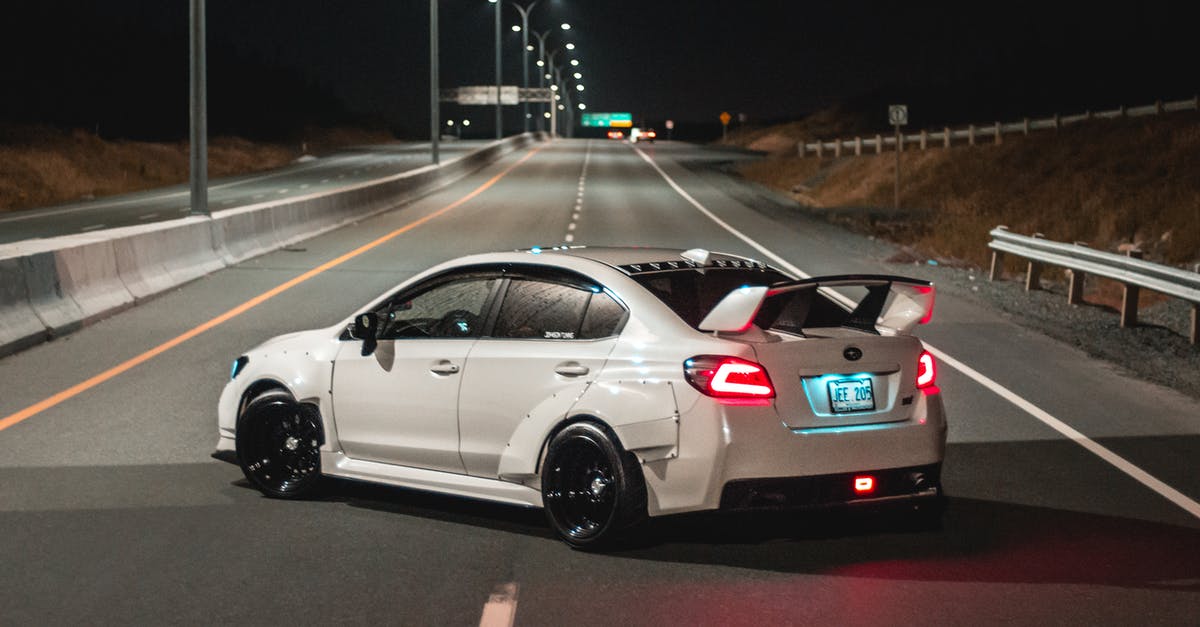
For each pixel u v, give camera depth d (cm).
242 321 1554
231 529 694
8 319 1343
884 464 643
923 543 669
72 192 5159
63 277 1502
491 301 713
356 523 709
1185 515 736
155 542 666
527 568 620
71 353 1322
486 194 4688
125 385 1146
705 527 697
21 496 766
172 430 962
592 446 646
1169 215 2802
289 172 6875
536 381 674
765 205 4200
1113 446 938
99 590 582
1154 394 1159
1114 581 602
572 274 688
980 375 1247
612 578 603
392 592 580
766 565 625
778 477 619
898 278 665
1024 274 2375
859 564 629
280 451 777
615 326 662
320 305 1705
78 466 847
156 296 1775
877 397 652
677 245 2727
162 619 541
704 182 5659
